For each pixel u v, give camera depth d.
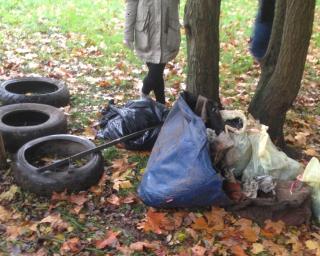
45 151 3.16
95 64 4.96
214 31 3.22
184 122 2.84
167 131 2.95
